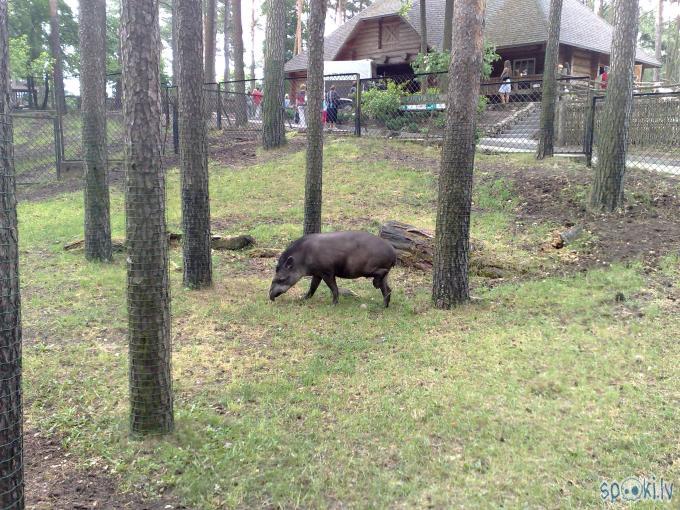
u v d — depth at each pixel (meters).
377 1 33.41
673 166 14.34
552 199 12.39
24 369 6.02
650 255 9.21
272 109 18.03
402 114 19.02
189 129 8.41
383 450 4.57
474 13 7.20
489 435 4.72
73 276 9.52
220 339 6.95
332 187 14.28
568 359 6.02
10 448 3.16
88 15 9.72
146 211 4.54
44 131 24.58
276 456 4.50
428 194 13.69
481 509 3.85
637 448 4.46
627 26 10.62
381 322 7.48
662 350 6.16
